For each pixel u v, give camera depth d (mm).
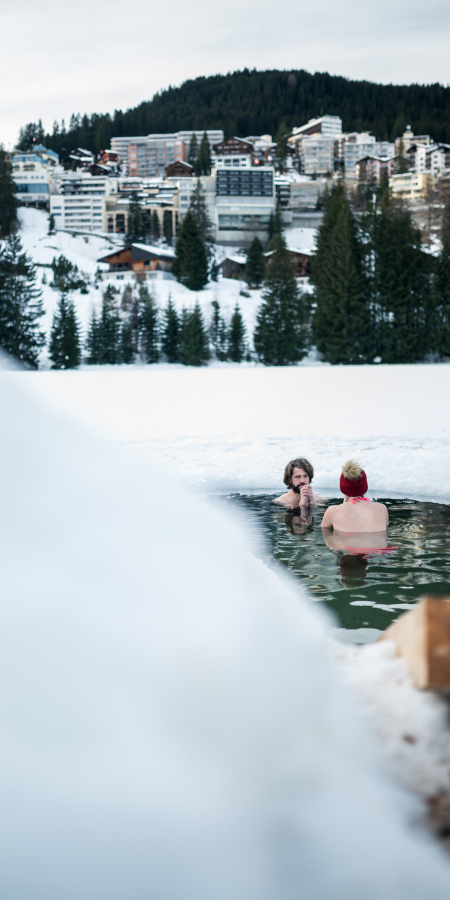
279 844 430
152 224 130125
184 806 413
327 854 438
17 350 59406
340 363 58156
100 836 387
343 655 683
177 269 89688
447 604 593
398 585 3070
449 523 4637
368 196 110875
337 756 506
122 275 96312
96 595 478
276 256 63031
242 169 131750
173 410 14367
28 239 116562
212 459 7570
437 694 586
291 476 5480
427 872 450
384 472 6648
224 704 476
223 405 15562
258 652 527
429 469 6719
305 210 148500
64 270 86562
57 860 377
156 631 481
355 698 586
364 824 465
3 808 381
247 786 446
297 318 62688
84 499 551
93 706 426
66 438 614
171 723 445
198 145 194250
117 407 15078
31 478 542
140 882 385
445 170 170875
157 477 661
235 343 65812
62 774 398
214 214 131500
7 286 60438
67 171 156375
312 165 187875
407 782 522
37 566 478
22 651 428
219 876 402
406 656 629
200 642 497
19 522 502
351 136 190375
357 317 56719
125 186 143875
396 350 56875
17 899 365
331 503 5504
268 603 582
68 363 60875
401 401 15719
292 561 3574
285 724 500
